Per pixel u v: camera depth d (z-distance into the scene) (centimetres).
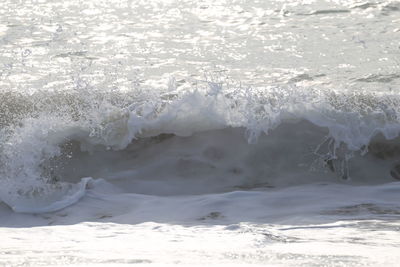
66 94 3075
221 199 2317
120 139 2848
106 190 2502
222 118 2923
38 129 2741
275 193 2406
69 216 2233
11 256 1377
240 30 5331
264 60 4366
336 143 2834
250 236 1705
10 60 4275
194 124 2911
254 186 2611
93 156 2770
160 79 3881
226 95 2991
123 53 4572
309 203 2262
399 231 1784
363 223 1919
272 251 1445
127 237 1725
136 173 2700
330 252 1438
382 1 6144
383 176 2720
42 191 2406
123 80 3819
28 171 2530
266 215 2119
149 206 2292
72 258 1347
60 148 2753
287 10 5991
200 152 2808
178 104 2959
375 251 1453
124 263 1290
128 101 3016
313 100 2980
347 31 5175
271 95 3014
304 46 4741
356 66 4156
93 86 3269
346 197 2348
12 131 2773
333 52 4538
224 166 2742
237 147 2825
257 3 6325
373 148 2841
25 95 3091
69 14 6009
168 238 1702
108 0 6625
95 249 1485
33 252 1438
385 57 4359
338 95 3050
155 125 2900
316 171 2722
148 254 1406
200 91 3002
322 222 1947
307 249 1482
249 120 2902
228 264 1294
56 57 4409
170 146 2842
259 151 2803
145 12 6088
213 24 5572
